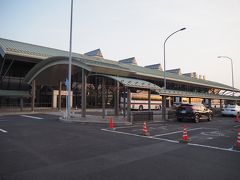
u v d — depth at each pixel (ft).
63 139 39.14
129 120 71.82
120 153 30.12
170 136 46.21
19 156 27.25
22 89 148.46
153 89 80.89
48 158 26.61
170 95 88.02
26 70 151.12
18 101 142.92
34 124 60.85
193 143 39.17
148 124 70.33
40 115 95.30
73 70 107.65
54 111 123.24
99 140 39.22
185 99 178.50
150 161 26.50
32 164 24.09
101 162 25.54
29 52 123.24
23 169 22.36
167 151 32.19
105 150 31.65
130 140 40.42
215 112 123.65
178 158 28.25
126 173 21.95
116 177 20.74
